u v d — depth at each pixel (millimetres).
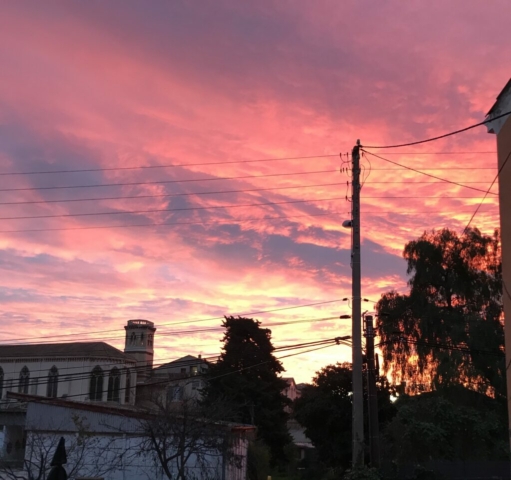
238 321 52062
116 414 25625
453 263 37469
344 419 39750
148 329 103438
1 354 93312
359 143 20969
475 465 28500
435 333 35750
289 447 54188
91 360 89500
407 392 36500
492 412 29812
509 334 12695
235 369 50188
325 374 41219
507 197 12992
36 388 89750
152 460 24641
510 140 12930
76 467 22859
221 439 24516
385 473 26125
